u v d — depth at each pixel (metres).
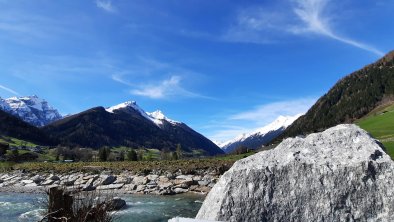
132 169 72.62
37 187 56.81
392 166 8.96
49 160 164.50
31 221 26.33
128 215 31.17
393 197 8.63
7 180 66.06
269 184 9.39
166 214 32.09
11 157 155.25
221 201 9.44
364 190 8.88
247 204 9.27
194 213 32.81
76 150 196.75
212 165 71.00
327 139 10.19
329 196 8.99
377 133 117.50
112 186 54.28
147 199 43.78
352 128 10.39
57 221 13.48
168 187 53.22
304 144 10.18
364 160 9.12
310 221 8.91
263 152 10.38
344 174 9.10
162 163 84.88
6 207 35.16
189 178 58.44
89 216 13.06
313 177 9.24
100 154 143.12
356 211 8.78
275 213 9.10
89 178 60.81
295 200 9.13
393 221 8.46
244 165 9.95
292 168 9.45
